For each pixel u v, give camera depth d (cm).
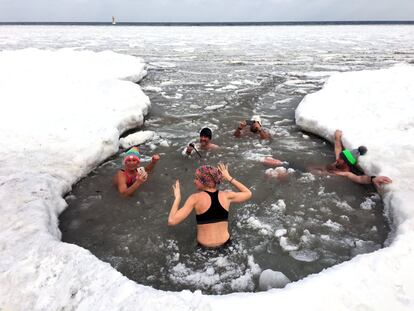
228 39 2814
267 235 331
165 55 1720
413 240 280
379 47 2073
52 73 912
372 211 374
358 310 218
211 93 926
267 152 536
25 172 402
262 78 1138
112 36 3091
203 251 305
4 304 223
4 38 2616
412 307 221
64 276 242
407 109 634
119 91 755
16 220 306
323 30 4572
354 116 613
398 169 420
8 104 623
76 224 352
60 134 513
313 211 374
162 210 376
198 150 538
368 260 257
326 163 495
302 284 237
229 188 421
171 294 223
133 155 406
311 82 1066
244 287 268
